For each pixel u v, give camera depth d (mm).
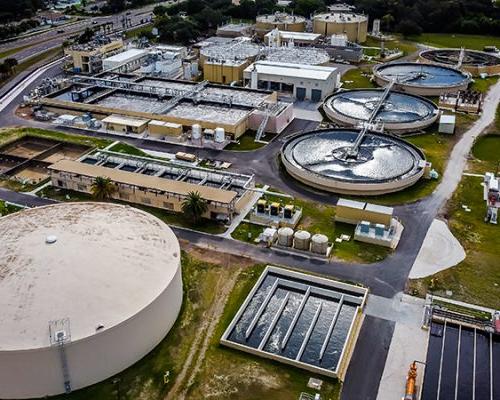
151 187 85000
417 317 64312
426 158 104688
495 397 53812
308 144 105875
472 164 103500
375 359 58312
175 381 54719
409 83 144750
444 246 77688
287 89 141750
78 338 49562
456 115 128500
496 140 116375
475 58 172375
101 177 86562
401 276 71250
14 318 50500
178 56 160500
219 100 123250
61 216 64875
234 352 58812
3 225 62938
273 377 55844
